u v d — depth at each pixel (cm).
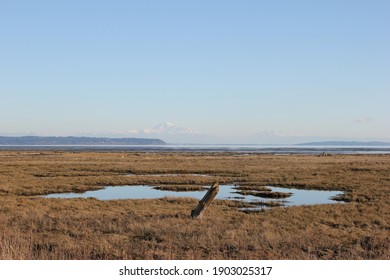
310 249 1287
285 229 1767
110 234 1516
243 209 2562
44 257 1074
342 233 1655
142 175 4891
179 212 2241
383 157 9650
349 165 6094
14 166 5734
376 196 3048
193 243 1348
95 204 2569
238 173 4988
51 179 4147
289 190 3603
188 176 4612
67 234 1495
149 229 1581
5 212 2145
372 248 1328
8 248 1022
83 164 6328
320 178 4266
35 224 1708
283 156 10412
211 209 2431
